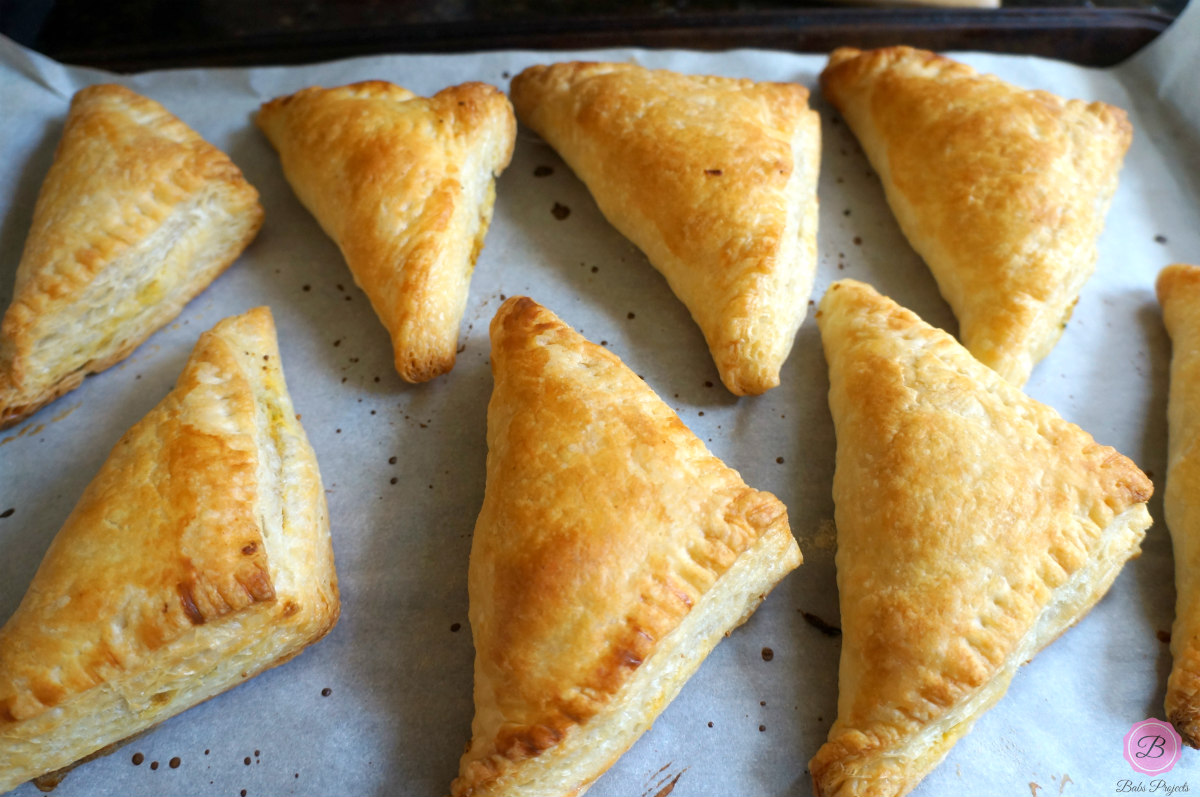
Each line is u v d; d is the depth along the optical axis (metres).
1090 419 0.34
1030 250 0.35
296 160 0.38
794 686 0.30
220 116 0.41
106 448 0.34
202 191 0.36
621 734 0.29
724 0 0.47
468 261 0.37
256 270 0.38
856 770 0.28
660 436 0.30
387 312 0.35
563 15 0.46
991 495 0.29
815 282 0.37
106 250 0.34
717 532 0.29
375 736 0.30
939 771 0.29
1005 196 0.35
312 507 0.31
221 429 0.31
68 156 0.37
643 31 0.43
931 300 0.37
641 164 0.37
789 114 0.38
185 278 0.36
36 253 0.35
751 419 0.34
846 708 0.29
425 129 0.37
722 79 0.39
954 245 0.36
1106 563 0.30
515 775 0.28
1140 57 0.42
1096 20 0.42
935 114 0.38
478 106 0.38
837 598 0.31
